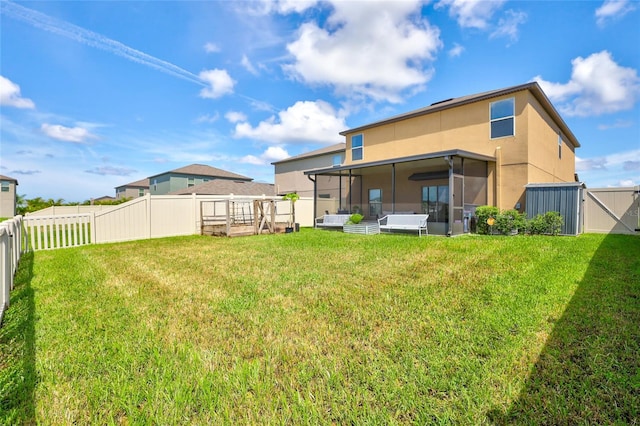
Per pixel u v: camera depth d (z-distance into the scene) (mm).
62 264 6641
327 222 15539
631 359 2432
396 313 3521
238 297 4211
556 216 10117
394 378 2271
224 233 12430
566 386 2119
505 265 5672
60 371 2408
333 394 2113
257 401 2053
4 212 32500
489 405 1961
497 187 11695
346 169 14500
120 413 1979
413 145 14523
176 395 2104
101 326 3264
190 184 38125
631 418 1819
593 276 4750
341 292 4355
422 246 8141
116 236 11023
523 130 11070
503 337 2855
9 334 3068
